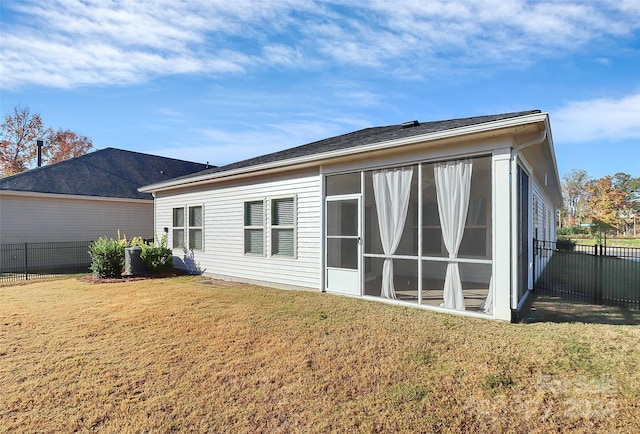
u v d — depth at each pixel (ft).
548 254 48.11
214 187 34.78
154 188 40.98
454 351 13.76
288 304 21.99
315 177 26.16
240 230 31.99
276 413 9.96
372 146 21.15
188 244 37.99
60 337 16.22
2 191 40.70
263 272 29.86
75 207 47.44
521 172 20.75
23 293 27.07
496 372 11.93
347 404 10.34
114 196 50.62
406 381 11.57
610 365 12.21
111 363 13.34
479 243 27.43
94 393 11.12
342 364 12.92
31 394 11.06
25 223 43.14
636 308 20.54
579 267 41.65
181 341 15.58
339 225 26.04
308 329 16.93
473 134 17.56
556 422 9.23
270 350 14.39
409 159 21.12
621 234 149.38
